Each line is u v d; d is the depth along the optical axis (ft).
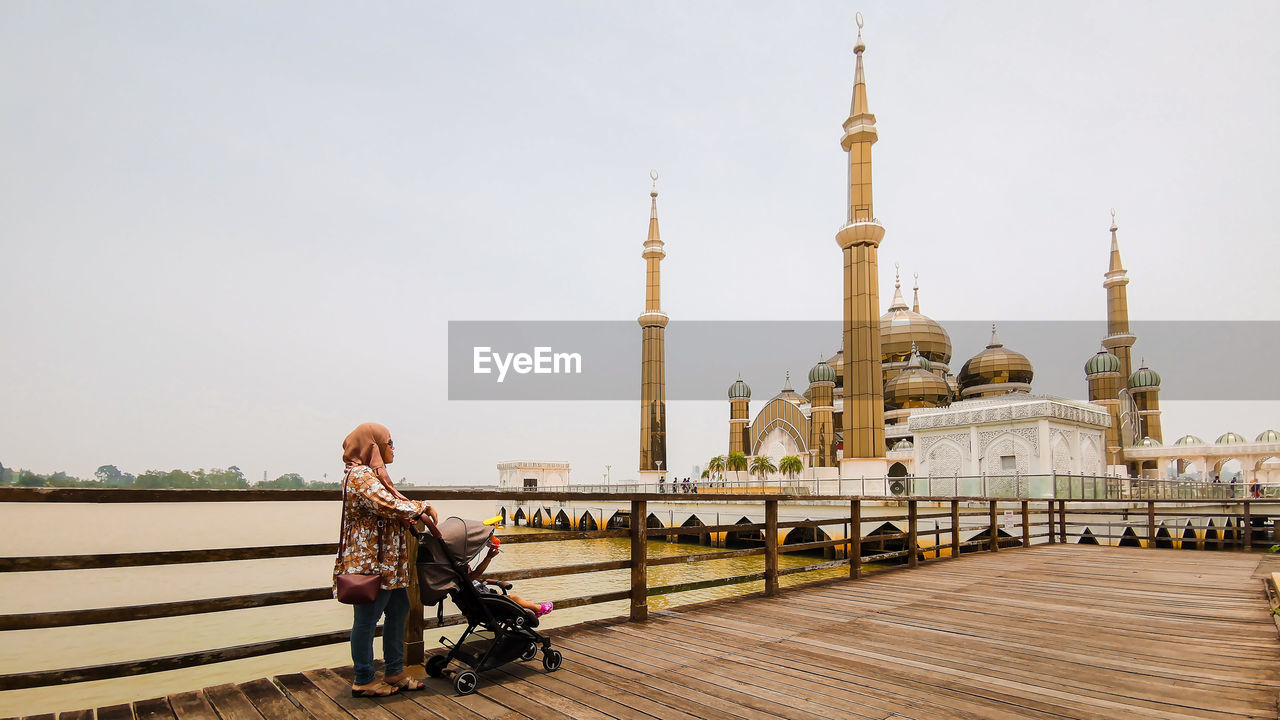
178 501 14.88
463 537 17.17
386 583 15.96
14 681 13.50
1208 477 204.54
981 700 16.40
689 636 22.53
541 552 153.58
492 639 18.75
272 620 71.87
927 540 107.86
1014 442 124.26
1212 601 30.09
